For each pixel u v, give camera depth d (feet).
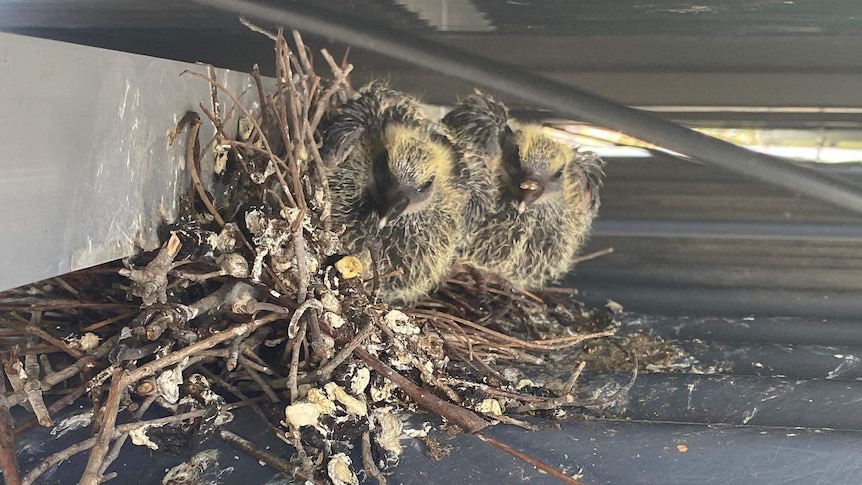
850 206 1.76
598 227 2.05
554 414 1.45
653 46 1.81
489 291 1.91
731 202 2.00
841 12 1.65
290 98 1.58
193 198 1.49
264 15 1.71
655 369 1.61
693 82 1.89
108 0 1.68
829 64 1.81
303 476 1.29
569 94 1.81
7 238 1.05
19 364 1.29
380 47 1.77
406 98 1.87
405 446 1.37
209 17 1.74
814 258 1.97
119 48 1.86
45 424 1.23
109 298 1.49
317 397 1.34
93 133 1.21
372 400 1.41
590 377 1.56
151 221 1.37
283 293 1.43
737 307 1.86
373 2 1.70
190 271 1.40
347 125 1.75
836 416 1.47
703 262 1.98
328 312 1.42
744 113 1.96
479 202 1.89
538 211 1.92
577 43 1.82
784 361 1.65
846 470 1.33
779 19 1.69
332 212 1.72
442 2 1.69
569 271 2.01
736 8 1.67
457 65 1.79
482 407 1.41
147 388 1.25
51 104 1.13
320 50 1.86
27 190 1.09
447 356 1.54
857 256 1.94
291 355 1.45
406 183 1.69
